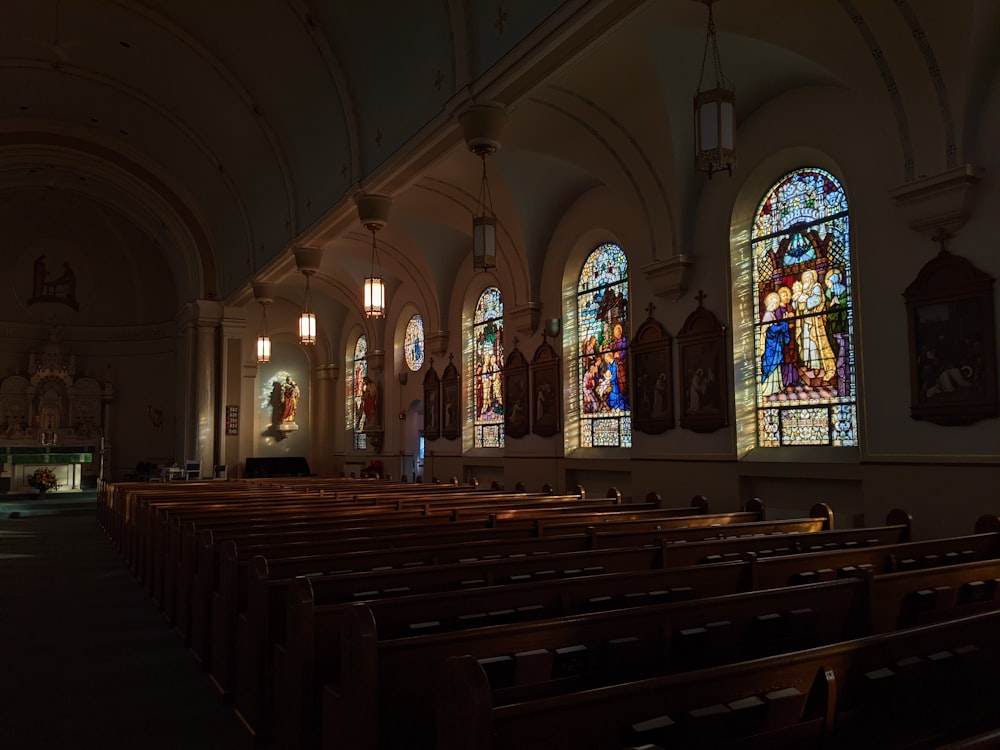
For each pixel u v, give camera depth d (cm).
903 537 680
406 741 301
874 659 283
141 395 2595
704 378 1078
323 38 1137
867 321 861
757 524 697
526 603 398
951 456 767
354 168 1173
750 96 1006
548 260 1458
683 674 242
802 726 258
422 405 2055
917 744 293
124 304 2622
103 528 1542
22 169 2059
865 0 748
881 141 855
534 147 1173
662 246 1140
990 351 732
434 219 1548
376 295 1178
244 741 438
